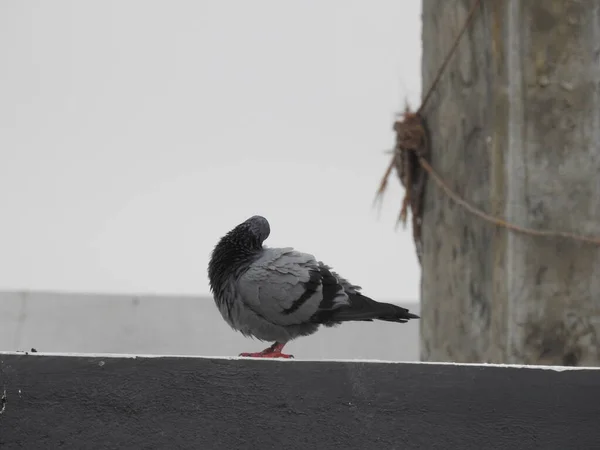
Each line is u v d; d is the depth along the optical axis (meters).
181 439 6.33
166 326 16.98
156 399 6.38
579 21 10.45
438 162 11.41
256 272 9.55
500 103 10.43
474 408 6.43
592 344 10.03
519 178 10.29
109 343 16.80
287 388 6.42
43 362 6.38
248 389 6.41
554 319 10.08
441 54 11.48
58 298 16.94
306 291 9.45
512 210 10.24
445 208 11.16
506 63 10.45
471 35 10.90
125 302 17.06
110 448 6.30
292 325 9.64
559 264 10.15
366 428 6.38
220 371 6.43
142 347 16.84
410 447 6.37
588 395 6.46
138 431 6.33
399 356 17.28
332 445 6.36
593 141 10.35
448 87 11.26
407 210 11.99
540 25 10.45
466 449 6.38
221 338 17.00
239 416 6.37
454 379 6.46
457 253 10.91
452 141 11.14
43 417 6.31
